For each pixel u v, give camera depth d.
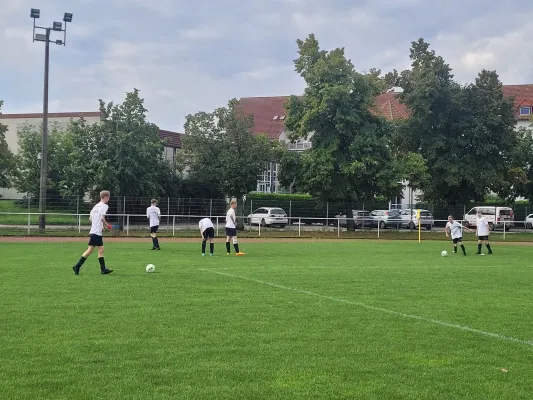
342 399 5.50
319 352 7.12
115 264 16.94
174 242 29.20
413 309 10.09
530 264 19.31
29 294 10.94
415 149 45.19
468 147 45.31
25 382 5.81
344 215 40.88
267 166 43.12
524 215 46.81
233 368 6.39
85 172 34.28
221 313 9.39
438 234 40.12
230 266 16.89
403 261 19.78
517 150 47.38
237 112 42.25
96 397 5.43
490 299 11.34
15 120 60.94
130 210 35.31
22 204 33.88
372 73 40.97
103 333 7.86
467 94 44.81
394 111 63.47
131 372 6.18
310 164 39.53
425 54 44.62
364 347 7.41
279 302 10.55
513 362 6.86
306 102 41.06
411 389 5.82
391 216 41.53
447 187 46.19
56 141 51.09
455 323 8.98
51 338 7.54
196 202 37.97
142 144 35.50
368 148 38.62
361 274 15.32
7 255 19.56
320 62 39.25
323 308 10.02
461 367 6.62
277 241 32.19
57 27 33.47
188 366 6.44
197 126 41.72
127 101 35.59
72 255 19.73
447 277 14.96
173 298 10.76
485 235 24.42
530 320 9.27
